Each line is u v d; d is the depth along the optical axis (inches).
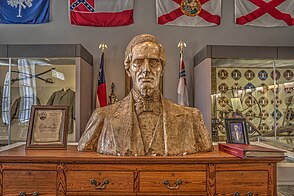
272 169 67.7
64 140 79.4
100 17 188.5
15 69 159.0
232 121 82.5
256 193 67.1
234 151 69.1
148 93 71.3
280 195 106.5
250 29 193.0
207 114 155.9
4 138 159.8
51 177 66.2
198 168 66.5
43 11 189.0
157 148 69.2
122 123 70.9
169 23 189.3
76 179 66.1
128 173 66.0
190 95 187.9
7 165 66.3
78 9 187.9
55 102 156.3
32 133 79.4
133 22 190.1
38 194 66.2
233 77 159.3
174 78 189.2
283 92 164.4
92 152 72.4
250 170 67.3
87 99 171.2
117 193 65.8
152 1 190.7
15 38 189.0
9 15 187.5
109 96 185.2
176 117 73.0
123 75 188.2
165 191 66.0
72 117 152.5
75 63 153.9
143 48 72.1
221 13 192.5
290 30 192.5
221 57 154.3
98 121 73.9
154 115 72.7
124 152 68.2
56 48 152.6
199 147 74.5
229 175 67.0
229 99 157.9
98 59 188.9
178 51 189.8
